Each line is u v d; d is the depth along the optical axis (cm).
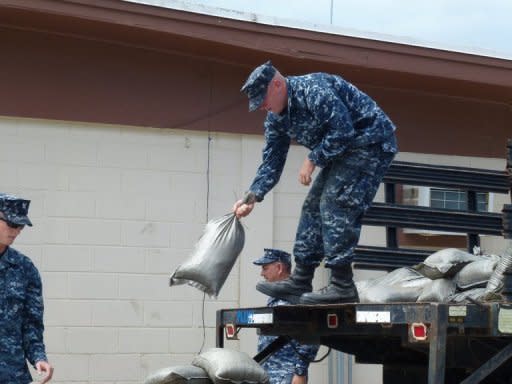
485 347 595
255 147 980
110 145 932
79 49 927
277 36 944
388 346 695
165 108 952
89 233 916
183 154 955
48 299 898
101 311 913
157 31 902
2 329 602
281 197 989
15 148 902
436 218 736
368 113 574
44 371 611
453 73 1018
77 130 923
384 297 615
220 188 965
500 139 1105
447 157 1077
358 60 975
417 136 1066
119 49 939
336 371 989
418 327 489
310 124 564
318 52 959
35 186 905
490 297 541
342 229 573
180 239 945
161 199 944
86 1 873
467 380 516
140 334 923
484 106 1102
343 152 571
